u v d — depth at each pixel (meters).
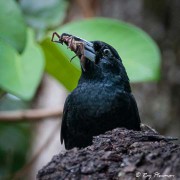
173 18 15.62
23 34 8.98
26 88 9.29
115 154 7.63
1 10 8.97
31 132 16.78
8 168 14.84
